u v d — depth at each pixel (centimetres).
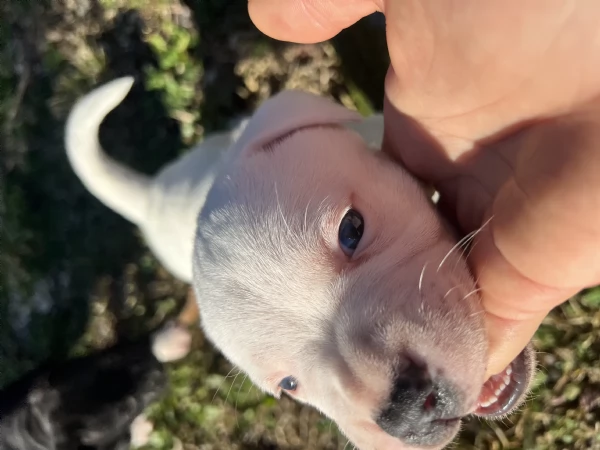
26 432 22
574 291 11
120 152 25
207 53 24
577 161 10
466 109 12
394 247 12
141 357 24
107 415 22
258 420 24
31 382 23
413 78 12
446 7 10
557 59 10
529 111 11
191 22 24
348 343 12
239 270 13
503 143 12
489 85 11
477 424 21
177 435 25
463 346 11
